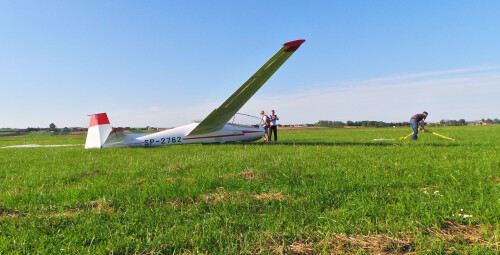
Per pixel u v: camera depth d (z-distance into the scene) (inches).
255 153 280.8
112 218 106.0
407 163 202.5
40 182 180.4
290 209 109.1
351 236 86.1
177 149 366.3
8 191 156.7
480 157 225.1
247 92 394.9
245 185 149.6
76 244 86.7
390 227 89.5
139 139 425.7
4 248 82.4
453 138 517.0
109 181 175.3
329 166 196.7
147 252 80.4
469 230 87.4
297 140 555.5
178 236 87.0
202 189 143.4
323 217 98.9
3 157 353.1
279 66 368.5
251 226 94.5
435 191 127.2
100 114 430.9
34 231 95.3
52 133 2133.4
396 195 122.2
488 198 111.1
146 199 130.2
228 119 444.8
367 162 211.2
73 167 240.1
